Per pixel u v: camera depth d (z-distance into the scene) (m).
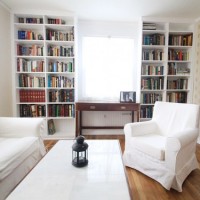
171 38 3.31
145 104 3.38
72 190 1.05
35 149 1.99
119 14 3.10
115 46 3.49
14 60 3.03
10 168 1.45
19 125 2.07
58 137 3.24
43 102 3.18
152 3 2.66
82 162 1.35
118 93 3.57
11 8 2.90
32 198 0.97
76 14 3.05
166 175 1.68
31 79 3.16
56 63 3.19
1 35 2.72
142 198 1.58
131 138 2.08
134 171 2.05
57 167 1.32
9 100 3.02
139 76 3.33
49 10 2.96
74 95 3.25
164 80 3.33
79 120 3.47
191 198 1.58
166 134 2.18
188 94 3.39
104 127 3.53
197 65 3.19
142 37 3.23
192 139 1.78
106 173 1.25
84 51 3.47
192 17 3.19
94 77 3.53
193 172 2.04
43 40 3.05
